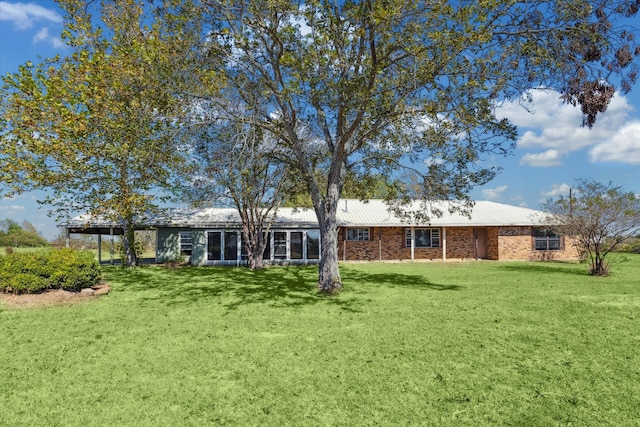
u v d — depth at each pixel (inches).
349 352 255.1
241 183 671.1
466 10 334.0
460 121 390.3
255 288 546.6
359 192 690.8
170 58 426.6
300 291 517.3
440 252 1055.6
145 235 1380.4
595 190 669.9
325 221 508.1
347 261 1001.5
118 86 498.6
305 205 971.9
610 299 445.7
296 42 410.9
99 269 511.5
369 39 370.3
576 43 346.6
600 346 266.4
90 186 649.6
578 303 421.1
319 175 706.2
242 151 430.6
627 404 177.8
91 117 541.0
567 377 210.8
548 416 166.9
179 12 416.2
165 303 434.0
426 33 379.2
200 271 775.1
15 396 190.7
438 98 391.5
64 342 283.6
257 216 826.2
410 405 177.8
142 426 160.4
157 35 530.6
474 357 244.2
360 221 984.9
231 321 345.7
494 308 395.2
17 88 557.6
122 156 527.8
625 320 342.0
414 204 1065.5
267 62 459.8
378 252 1026.7
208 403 181.2
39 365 234.7
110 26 655.1
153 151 460.1
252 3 385.4
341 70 413.4
